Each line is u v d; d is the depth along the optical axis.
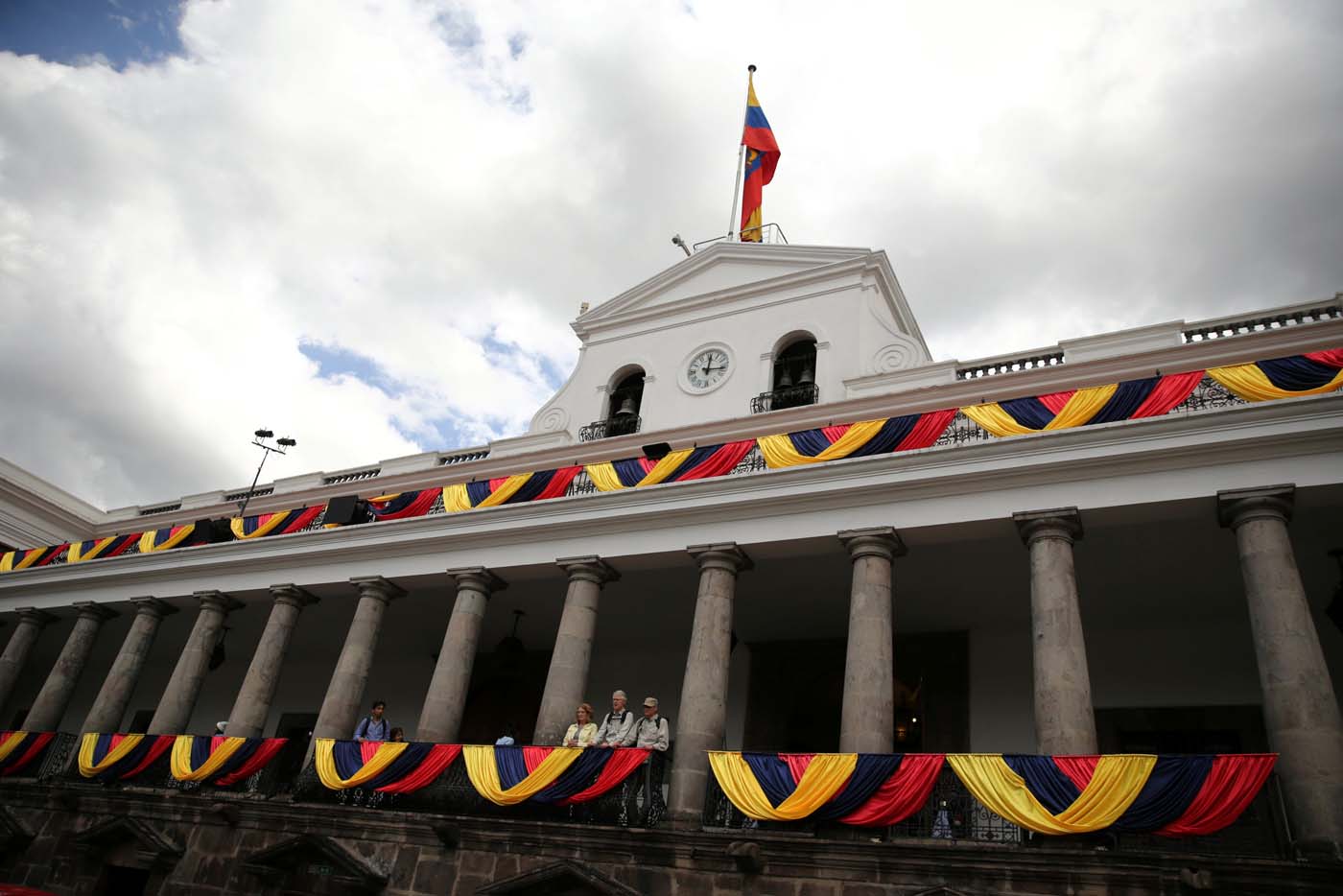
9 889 10.60
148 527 29.61
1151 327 17.69
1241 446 12.39
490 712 23.09
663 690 21.00
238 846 16.31
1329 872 9.49
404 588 19.36
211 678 28.14
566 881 13.10
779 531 15.10
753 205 26.83
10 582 24.50
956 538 14.35
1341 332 15.55
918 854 11.24
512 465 22.84
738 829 12.70
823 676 19.64
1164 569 15.15
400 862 14.61
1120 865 10.29
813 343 22.28
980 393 18.08
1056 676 12.05
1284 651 11.03
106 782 18.89
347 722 17.59
